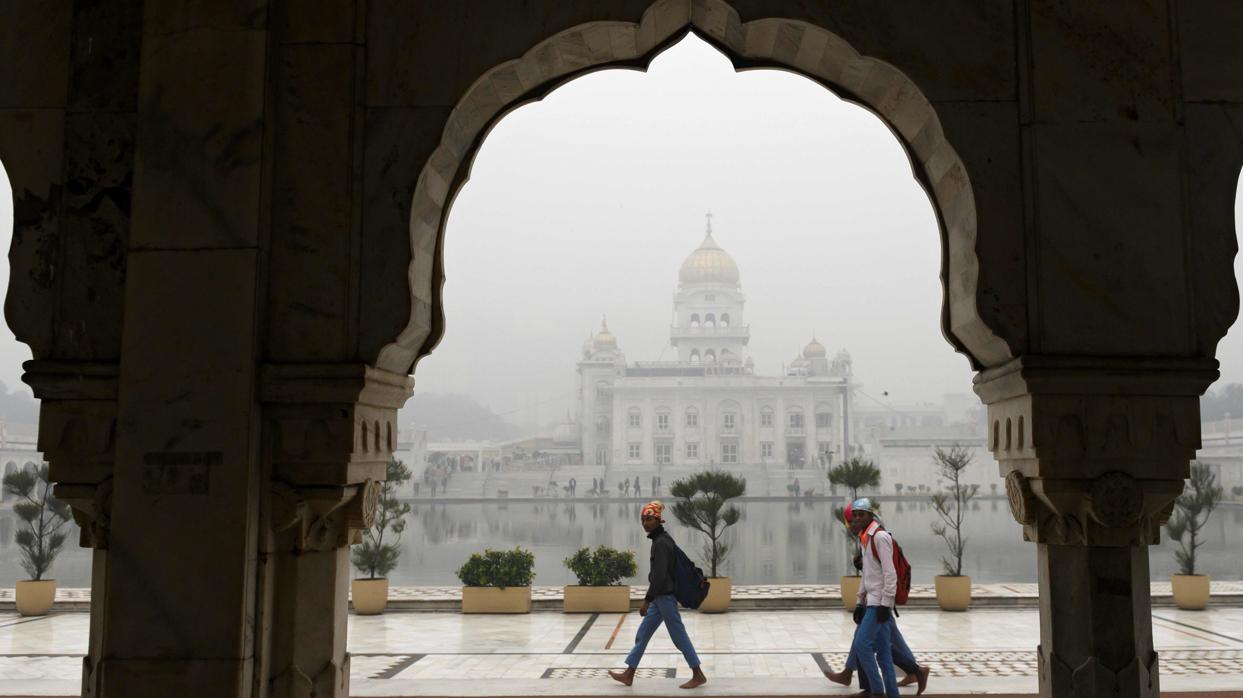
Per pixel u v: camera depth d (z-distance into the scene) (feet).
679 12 14.39
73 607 42.42
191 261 12.94
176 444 12.63
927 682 23.98
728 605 41.29
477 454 285.23
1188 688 22.50
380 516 43.57
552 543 104.58
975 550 86.33
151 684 12.27
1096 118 13.12
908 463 231.30
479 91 13.97
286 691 13.08
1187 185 13.03
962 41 13.43
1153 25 13.24
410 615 41.06
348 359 13.16
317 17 13.67
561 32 13.61
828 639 33.81
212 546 12.44
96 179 13.52
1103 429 12.64
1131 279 12.89
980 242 13.15
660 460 246.27
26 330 13.39
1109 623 12.69
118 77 13.69
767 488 223.30
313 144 13.47
